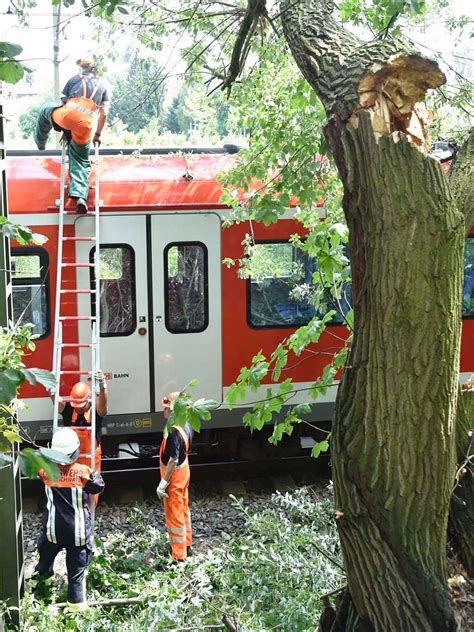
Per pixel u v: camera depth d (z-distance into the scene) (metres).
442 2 6.82
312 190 6.69
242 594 5.84
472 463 3.65
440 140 6.33
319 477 9.51
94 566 6.68
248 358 9.19
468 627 3.34
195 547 7.69
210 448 9.85
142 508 8.61
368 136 3.03
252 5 4.55
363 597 3.32
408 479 3.14
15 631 5.32
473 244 9.48
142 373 9.05
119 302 8.95
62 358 8.84
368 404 3.14
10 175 8.91
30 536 7.89
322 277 5.19
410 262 2.98
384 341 3.06
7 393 2.83
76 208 8.72
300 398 9.29
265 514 7.14
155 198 8.96
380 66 3.11
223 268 9.08
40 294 8.80
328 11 3.95
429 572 3.21
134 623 5.51
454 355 3.11
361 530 3.23
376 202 3.01
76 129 8.52
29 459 2.77
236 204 7.12
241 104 7.01
